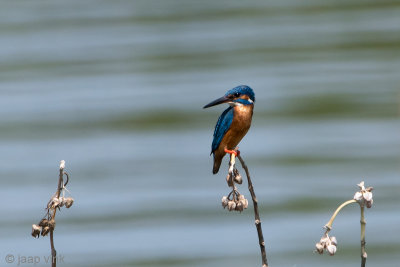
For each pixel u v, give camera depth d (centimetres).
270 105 2186
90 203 1474
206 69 2519
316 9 3328
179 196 1512
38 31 3012
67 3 3462
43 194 1542
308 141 1847
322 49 2708
